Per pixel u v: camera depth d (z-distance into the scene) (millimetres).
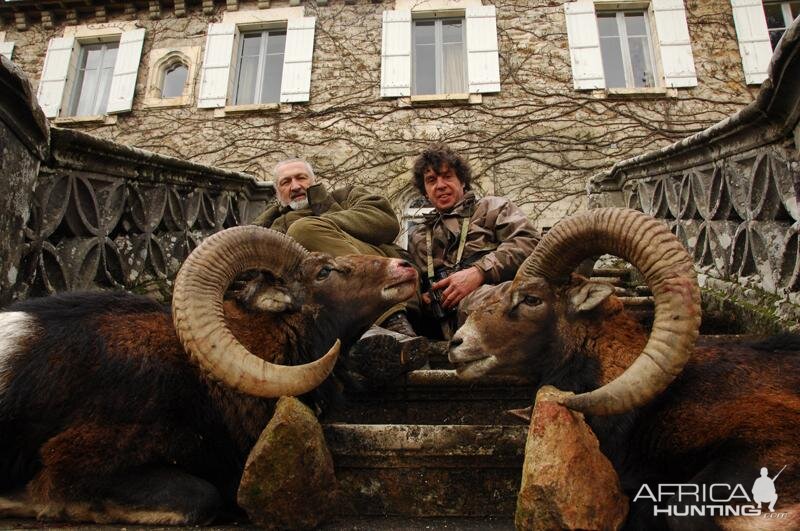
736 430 1796
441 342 3555
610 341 2217
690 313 1788
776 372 1962
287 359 2484
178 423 2115
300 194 4328
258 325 2455
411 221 9273
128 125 10062
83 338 2154
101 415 2012
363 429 2324
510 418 2939
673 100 9273
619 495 1780
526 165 9203
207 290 2066
